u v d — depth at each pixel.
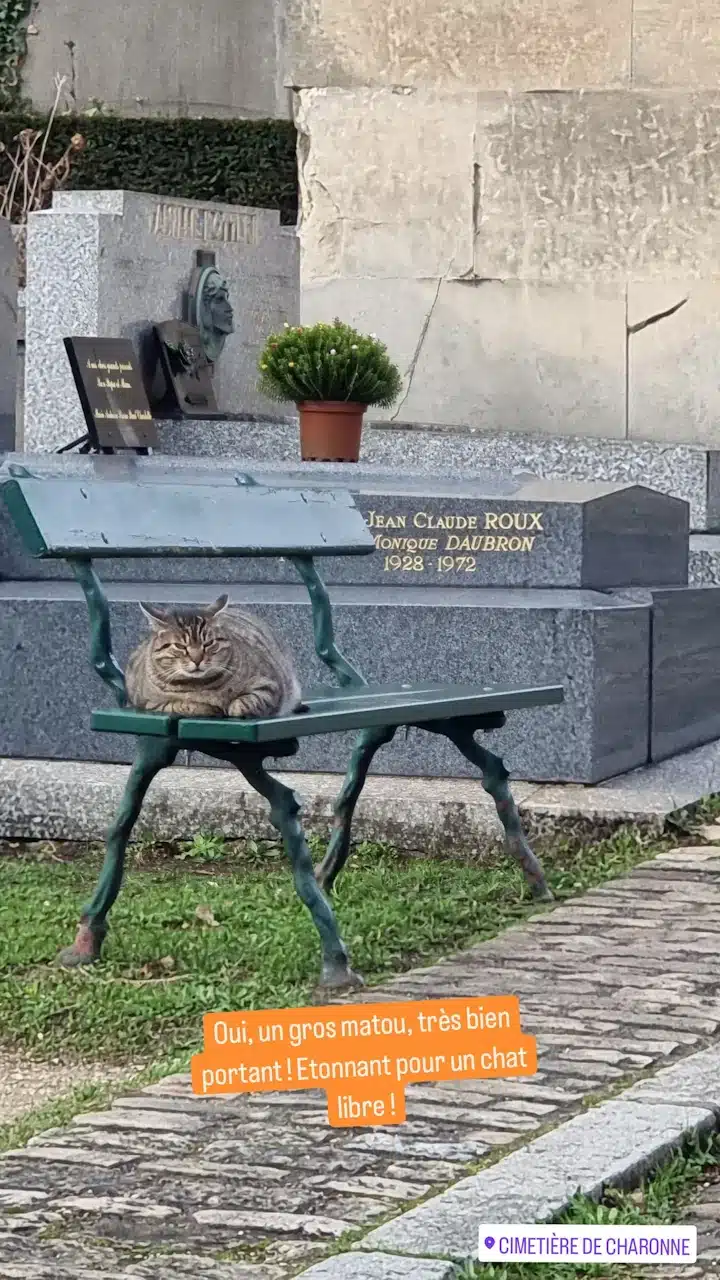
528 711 7.24
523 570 7.65
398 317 11.08
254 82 19.23
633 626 7.44
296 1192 4.80
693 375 10.73
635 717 7.48
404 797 7.01
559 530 7.62
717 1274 4.66
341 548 6.49
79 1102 5.27
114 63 19.44
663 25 10.70
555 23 10.80
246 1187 4.82
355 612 7.45
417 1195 4.79
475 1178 4.81
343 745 7.37
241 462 9.46
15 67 19.47
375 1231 4.66
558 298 10.86
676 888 6.50
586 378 10.85
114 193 10.71
